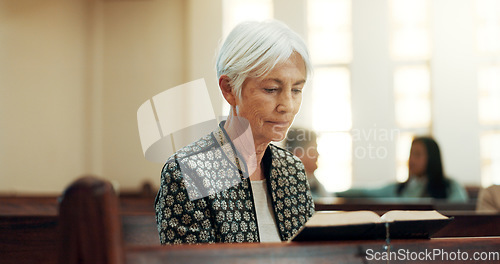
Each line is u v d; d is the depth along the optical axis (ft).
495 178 28.96
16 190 25.17
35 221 9.41
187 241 5.90
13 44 26.35
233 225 6.12
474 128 29.30
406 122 29.43
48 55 28.02
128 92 30.40
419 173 18.85
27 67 26.99
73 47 29.22
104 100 30.40
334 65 29.86
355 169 22.00
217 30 30.25
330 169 21.01
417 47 29.91
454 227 10.39
